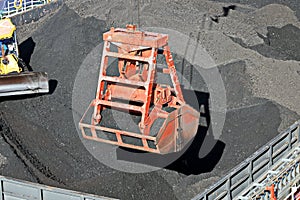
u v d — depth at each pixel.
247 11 28.70
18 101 19.70
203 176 17.30
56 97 20.66
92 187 16.33
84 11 26.34
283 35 26.61
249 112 20.33
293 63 23.48
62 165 17.11
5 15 26.48
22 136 17.88
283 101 21.06
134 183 16.61
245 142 18.89
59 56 23.42
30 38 25.03
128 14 26.28
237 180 13.52
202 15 26.44
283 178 13.94
